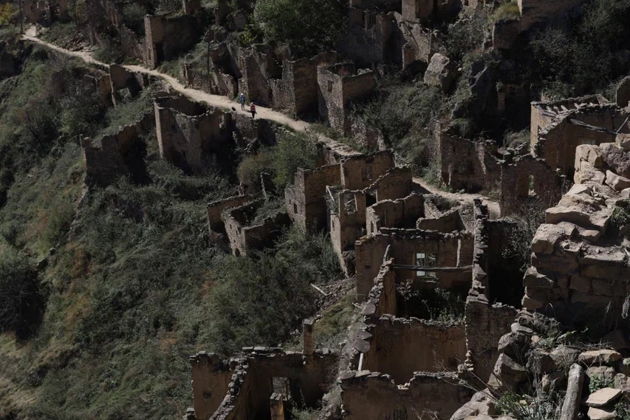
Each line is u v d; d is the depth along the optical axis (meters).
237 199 70.38
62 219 81.94
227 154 79.19
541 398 21.98
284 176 69.00
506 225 35.47
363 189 59.12
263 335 54.16
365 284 44.03
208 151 78.94
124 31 106.69
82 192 83.75
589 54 64.81
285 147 70.75
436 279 39.38
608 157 32.00
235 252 66.81
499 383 23.91
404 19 78.88
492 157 58.62
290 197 64.50
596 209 26.67
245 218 67.75
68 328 69.56
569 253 25.11
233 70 91.31
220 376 37.12
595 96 55.84
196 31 101.69
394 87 74.94
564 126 45.59
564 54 65.56
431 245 41.28
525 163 43.56
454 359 31.69
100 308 69.00
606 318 25.00
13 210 93.69
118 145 81.94
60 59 112.62
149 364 59.69
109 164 82.50
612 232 25.94
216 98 88.56
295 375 36.44
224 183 76.19
